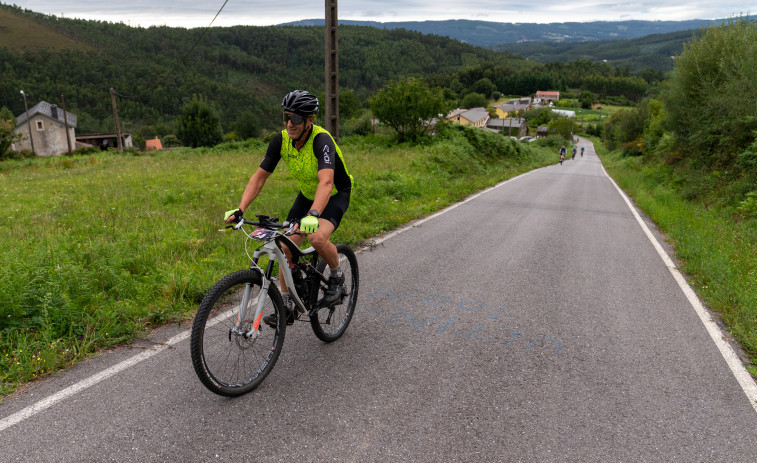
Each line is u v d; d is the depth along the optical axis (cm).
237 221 285
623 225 950
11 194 1134
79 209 878
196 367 252
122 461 219
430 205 1070
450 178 1734
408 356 340
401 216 915
